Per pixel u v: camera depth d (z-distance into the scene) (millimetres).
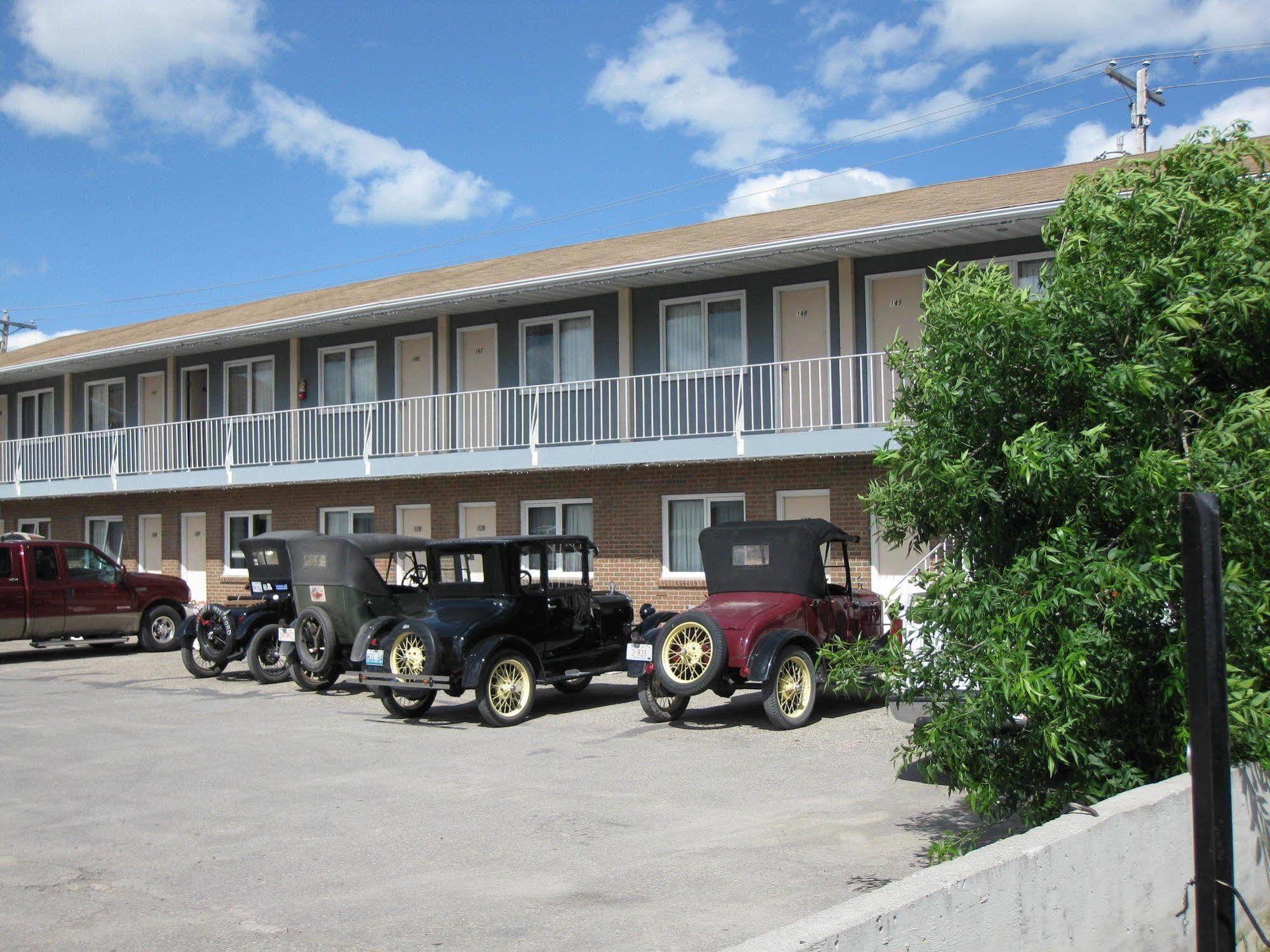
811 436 16453
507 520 20922
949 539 6430
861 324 17219
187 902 6363
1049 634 5613
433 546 12930
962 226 14969
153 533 27062
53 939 5789
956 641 5836
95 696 15070
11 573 19172
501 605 12586
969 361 5875
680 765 9977
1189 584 3842
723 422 18234
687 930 5746
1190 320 5582
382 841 7578
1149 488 5367
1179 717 5797
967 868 4078
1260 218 5980
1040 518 6059
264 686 15898
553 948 5551
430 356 22250
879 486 6480
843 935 3471
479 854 7246
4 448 28844
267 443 24297
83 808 8617
